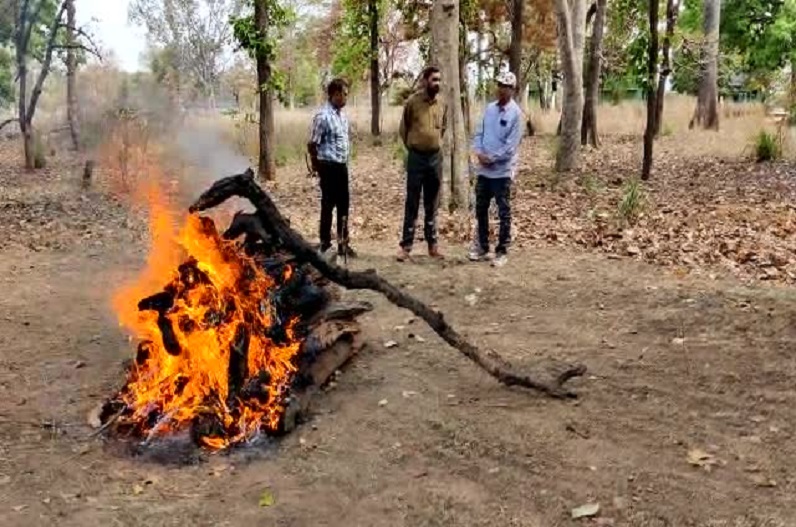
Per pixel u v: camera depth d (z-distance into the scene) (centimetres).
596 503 422
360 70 2928
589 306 754
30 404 560
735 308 717
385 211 1359
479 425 512
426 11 2538
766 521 405
